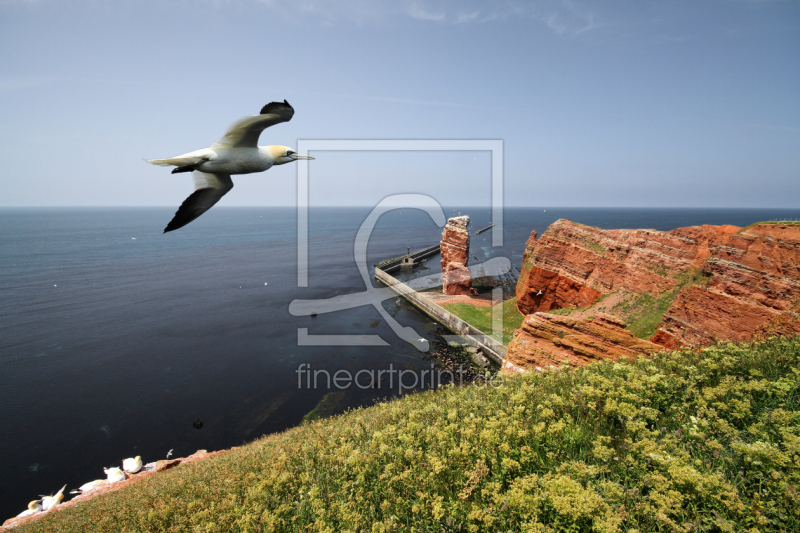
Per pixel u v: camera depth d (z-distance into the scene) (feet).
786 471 13.21
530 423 19.27
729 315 79.00
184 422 111.14
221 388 129.49
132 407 118.93
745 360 24.58
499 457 16.62
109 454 98.68
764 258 77.77
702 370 23.48
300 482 20.80
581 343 65.57
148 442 103.09
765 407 18.39
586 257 134.00
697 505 12.14
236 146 19.65
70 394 126.82
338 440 25.36
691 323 85.30
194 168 19.54
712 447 15.11
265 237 613.93
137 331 186.19
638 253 120.57
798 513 11.03
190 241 566.77
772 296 74.74
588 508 11.66
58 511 49.67
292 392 126.21
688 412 18.61
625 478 14.34
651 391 20.53
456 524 13.70
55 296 252.83
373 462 19.12
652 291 111.34
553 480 13.26
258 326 191.72
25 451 99.81
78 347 166.61
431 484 15.55
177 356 156.35
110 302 239.50
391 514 15.51
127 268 352.90
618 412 18.01
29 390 129.59
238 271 337.11
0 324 197.16
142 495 33.76
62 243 530.68
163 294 258.16
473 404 24.61
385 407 32.48
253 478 23.90
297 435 38.29
